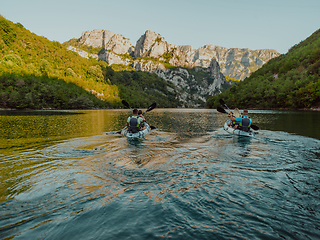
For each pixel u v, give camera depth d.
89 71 115.25
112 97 101.50
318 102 45.06
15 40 95.44
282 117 23.33
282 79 64.25
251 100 68.81
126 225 2.48
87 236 2.27
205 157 5.73
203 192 3.41
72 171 4.45
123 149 6.74
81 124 15.54
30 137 9.21
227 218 2.65
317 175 4.27
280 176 4.20
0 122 17.05
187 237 2.25
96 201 3.08
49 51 105.81
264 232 2.35
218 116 28.30
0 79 61.19
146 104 122.75
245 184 3.77
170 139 8.78
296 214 2.75
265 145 7.46
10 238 2.21
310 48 71.75
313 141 8.20
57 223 2.51
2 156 5.79
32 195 3.26
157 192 3.41
